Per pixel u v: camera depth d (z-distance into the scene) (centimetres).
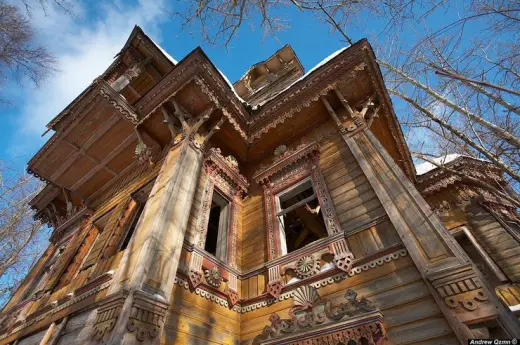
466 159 821
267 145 824
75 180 954
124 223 642
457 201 853
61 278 655
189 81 675
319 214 988
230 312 486
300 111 741
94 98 730
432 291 330
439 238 365
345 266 430
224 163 733
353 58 657
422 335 315
